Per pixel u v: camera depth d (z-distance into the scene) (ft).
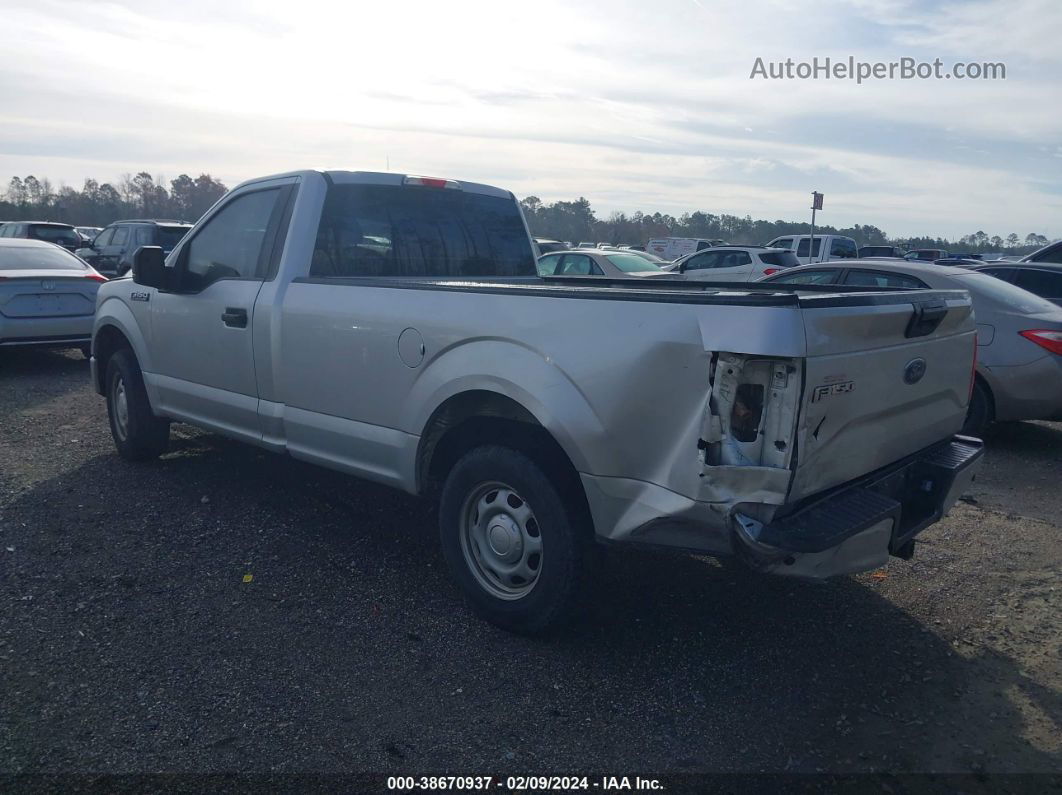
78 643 12.24
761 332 9.60
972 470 13.21
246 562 15.20
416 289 13.37
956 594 14.55
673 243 111.55
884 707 11.12
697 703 11.13
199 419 18.24
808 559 10.00
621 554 15.92
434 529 17.03
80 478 19.72
